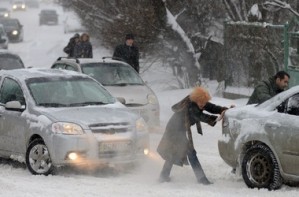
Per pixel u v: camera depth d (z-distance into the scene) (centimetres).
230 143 2217
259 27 4353
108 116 2431
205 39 5556
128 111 2547
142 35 5497
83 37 4562
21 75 2684
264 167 2098
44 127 2389
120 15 5622
